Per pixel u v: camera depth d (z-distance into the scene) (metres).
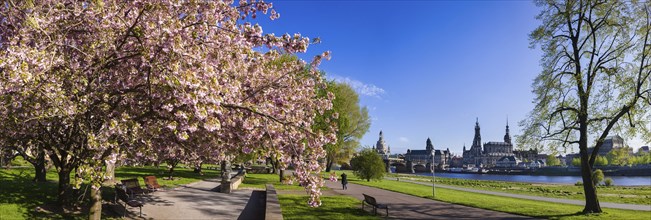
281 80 11.38
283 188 28.48
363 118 58.41
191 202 18.36
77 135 10.41
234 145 10.39
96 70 9.07
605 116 21.58
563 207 23.78
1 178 19.16
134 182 18.91
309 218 14.95
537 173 184.50
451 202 24.12
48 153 12.69
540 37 23.34
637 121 20.75
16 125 9.84
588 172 21.27
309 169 9.06
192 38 8.46
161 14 8.21
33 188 16.55
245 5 10.87
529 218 18.25
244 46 9.29
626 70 21.30
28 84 7.39
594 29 21.86
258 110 9.50
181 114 7.29
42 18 8.45
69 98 8.51
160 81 7.51
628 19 21.12
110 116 8.96
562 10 22.80
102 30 8.93
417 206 21.70
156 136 9.66
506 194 36.47
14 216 11.11
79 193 14.20
